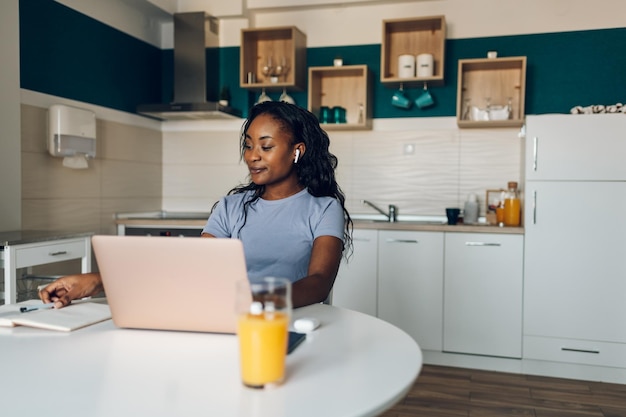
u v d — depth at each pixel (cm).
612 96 377
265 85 411
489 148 396
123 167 412
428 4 405
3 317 122
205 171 455
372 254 360
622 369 321
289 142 163
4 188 302
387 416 267
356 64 423
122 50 413
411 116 411
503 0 393
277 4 426
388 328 118
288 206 165
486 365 344
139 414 73
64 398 79
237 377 87
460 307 345
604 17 377
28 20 326
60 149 332
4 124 301
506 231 335
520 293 335
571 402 288
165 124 462
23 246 256
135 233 396
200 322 112
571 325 327
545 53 387
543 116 327
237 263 104
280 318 82
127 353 100
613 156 319
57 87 349
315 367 92
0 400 78
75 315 126
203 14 419
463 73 398
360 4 416
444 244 347
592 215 322
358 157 421
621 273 320
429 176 408
